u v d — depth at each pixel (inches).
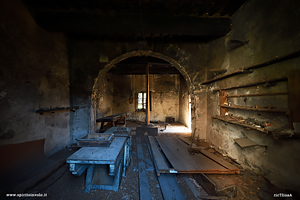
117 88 369.1
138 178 92.1
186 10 121.9
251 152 94.3
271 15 81.0
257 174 88.3
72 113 162.9
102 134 101.7
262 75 86.0
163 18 123.9
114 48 167.0
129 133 117.0
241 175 90.6
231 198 71.1
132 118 368.8
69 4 115.2
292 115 66.4
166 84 366.3
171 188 80.8
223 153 123.9
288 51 69.8
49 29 124.6
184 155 113.8
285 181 70.9
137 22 122.9
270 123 79.0
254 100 92.7
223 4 113.0
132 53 169.2
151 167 106.7
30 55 108.5
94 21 120.6
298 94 64.3
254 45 94.7
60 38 146.4
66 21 118.6
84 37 161.6
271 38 80.6
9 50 91.2
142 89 369.1
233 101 116.3
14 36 94.9
